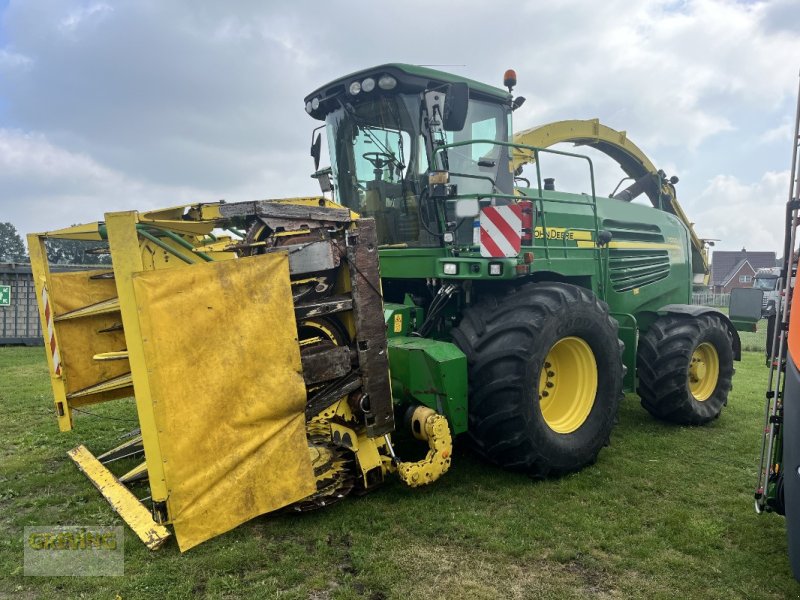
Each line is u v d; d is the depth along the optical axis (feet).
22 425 18.13
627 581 9.35
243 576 9.23
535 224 15.47
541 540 10.62
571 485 13.16
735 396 24.43
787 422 8.54
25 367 30.01
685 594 9.01
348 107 15.37
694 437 17.57
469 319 13.62
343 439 11.35
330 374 10.80
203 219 11.06
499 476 13.58
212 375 8.94
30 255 14.60
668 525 11.32
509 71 16.35
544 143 21.65
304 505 11.07
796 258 9.52
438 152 14.46
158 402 8.45
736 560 10.06
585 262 17.17
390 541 10.41
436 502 12.07
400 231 15.48
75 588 8.91
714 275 196.44
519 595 8.86
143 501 11.57
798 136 9.51
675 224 24.34
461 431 12.63
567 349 14.25
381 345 11.48
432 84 14.65
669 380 18.33
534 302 13.04
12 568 9.48
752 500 12.60
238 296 9.18
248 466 9.35
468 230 15.33
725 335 20.03
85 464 13.87
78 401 15.06
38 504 12.01
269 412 9.53
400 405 13.64
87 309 14.84
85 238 14.57
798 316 8.69
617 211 20.45
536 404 12.75
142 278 8.30
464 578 9.29
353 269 11.08
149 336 8.36
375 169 15.62
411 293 16.05
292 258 10.45
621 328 17.99
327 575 9.33
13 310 40.60
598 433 14.24
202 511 8.88
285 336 9.73
